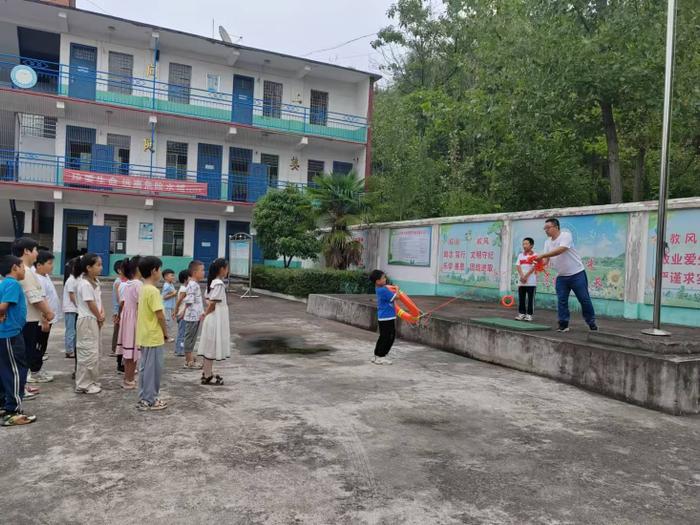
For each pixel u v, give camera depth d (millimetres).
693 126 16312
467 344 8406
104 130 23156
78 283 5691
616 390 5996
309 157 27391
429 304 12242
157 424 4699
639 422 5148
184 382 6316
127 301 5977
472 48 24234
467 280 13883
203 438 4363
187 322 7129
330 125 27922
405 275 16391
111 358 7719
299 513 3123
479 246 13555
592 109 17484
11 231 24125
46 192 21844
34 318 5949
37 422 4707
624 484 3697
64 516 3035
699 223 8773
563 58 14859
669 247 9156
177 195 23469
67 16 21469
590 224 10617
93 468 3717
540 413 5355
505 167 18875
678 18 13648
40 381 6129
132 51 23594
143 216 23812
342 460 3965
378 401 5617
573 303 10852
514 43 16000
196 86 24922
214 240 25391
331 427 4723
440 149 28172
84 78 22250
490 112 17734
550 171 18609
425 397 5824
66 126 22578
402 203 20438
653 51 13875
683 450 4410
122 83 23359
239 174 26016
